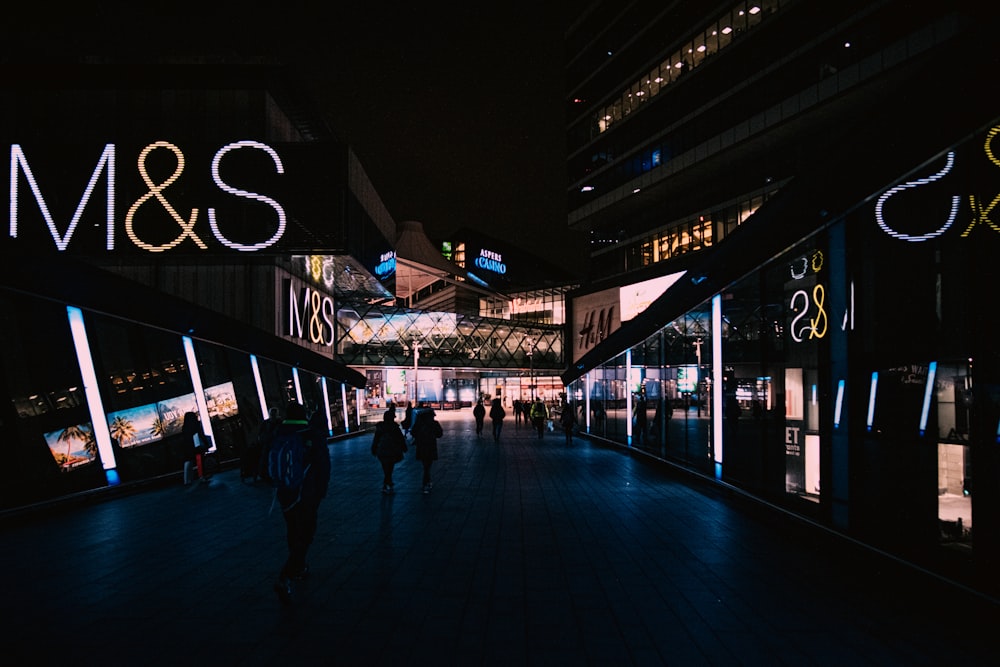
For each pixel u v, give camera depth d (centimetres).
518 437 2994
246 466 1409
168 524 944
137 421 1340
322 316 3212
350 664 431
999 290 512
